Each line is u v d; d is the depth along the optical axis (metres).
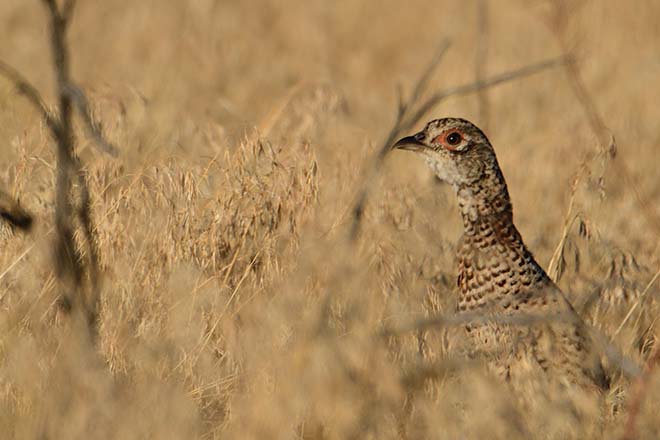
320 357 10.15
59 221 11.50
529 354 11.26
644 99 22.41
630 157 18.92
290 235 12.20
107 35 26.27
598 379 11.47
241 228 12.27
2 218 12.34
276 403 9.95
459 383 10.73
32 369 10.27
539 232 15.32
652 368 10.85
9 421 10.05
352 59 26.55
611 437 10.54
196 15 26.89
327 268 11.31
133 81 22.17
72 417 9.65
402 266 12.39
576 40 22.36
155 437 9.68
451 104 21.92
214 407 10.96
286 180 12.44
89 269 11.73
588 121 19.66
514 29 27.39
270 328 10.88
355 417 10.16
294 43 27.58
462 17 28.95
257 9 29.48
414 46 28.69
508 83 22.92
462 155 12.59
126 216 12.06
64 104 11.56
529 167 17.62
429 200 14.52
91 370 10.03
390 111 21.42
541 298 11.78
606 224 14.57
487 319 11.35
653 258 14.11
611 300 12.70
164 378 10.75
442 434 10.21
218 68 24.19
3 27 26.00
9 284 11.89
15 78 11.52
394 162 17.88
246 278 12.16
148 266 11.83
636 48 25.58
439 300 12.18
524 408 10.94
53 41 11.45
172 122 17.12
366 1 30.73
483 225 12.29
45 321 11.42
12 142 13.89
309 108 15.57
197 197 12.33
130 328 11.43
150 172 12.59
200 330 11.23
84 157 14.21
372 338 10.55
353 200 13.00
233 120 19.27
